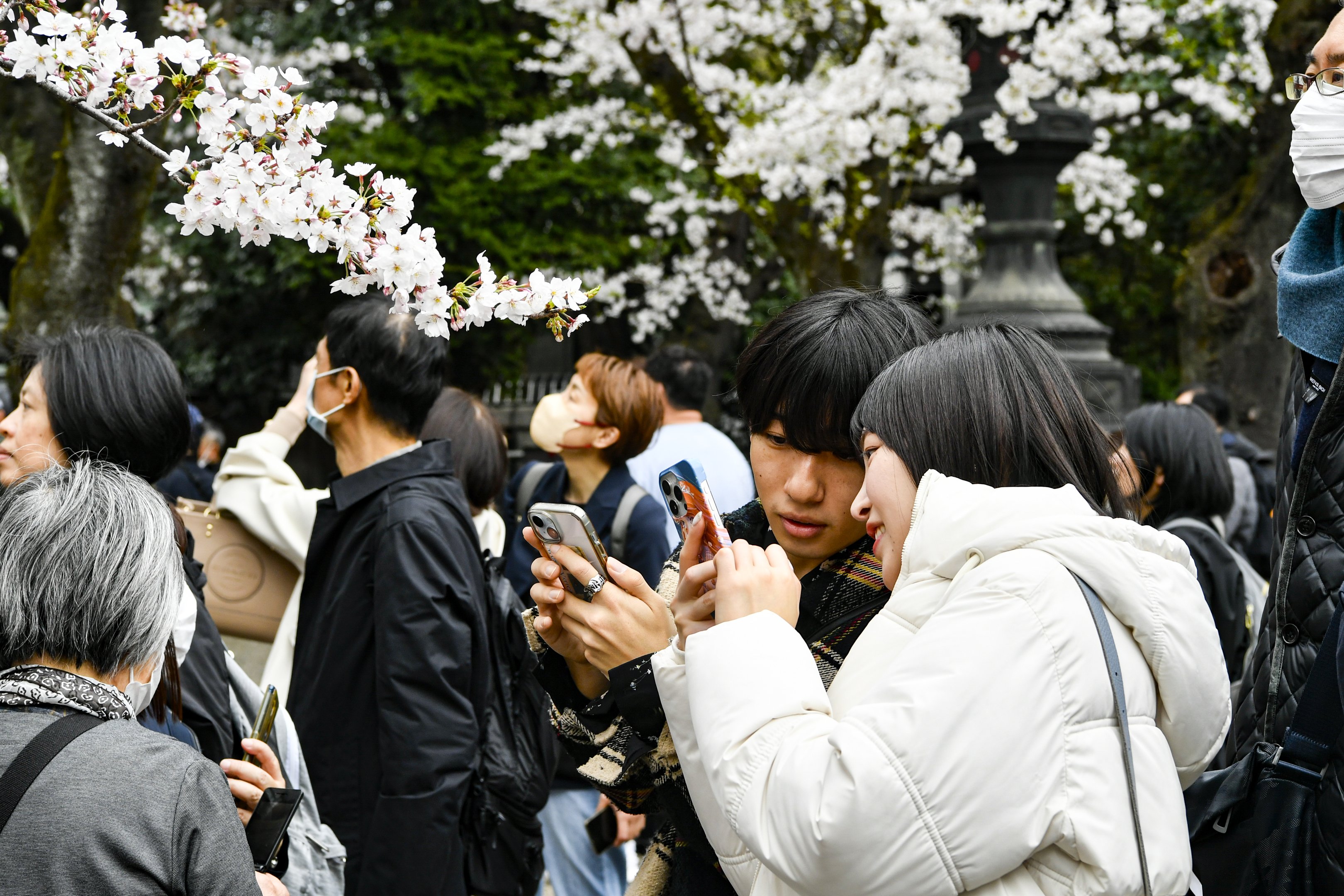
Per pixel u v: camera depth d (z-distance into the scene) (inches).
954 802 46.4
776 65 480.4
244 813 80.6
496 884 107.0
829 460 64.2
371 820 102.1
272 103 64.1
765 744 51.4
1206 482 130.3
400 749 98.5
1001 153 306.3
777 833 49.0
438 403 143.5
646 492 153.2
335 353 110.9
